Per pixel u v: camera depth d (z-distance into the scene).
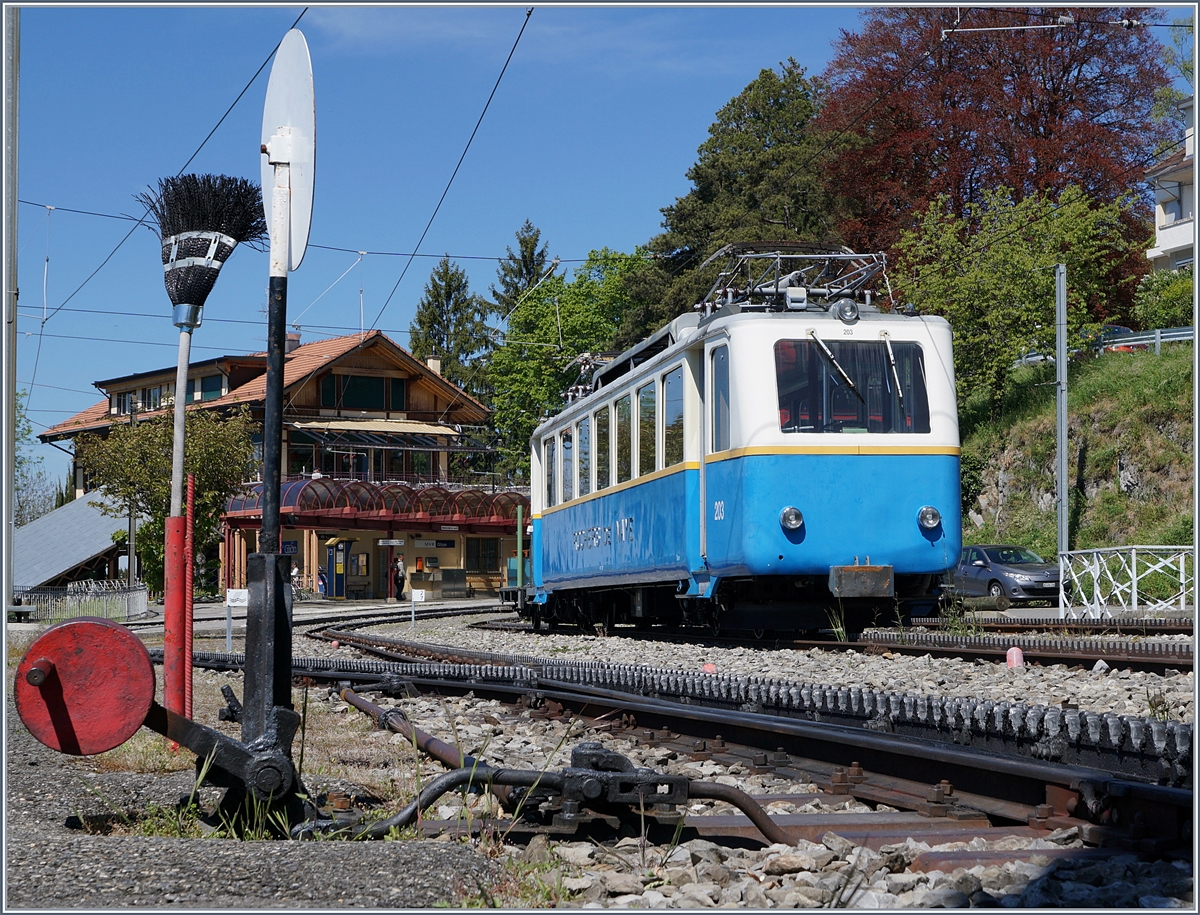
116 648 4.86
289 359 60.12
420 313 93.88
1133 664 11.23
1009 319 32.31
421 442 56.94
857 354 14.55
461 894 4.06
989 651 12.77
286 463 54.88
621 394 17.98
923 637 14.21
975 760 5.48
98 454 44.00
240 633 24.47
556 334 69.31
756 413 14.16
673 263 64.81
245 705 5.37
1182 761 5.34
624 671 10.38
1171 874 4.15
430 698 11.41
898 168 42.44
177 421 7.92
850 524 14.24
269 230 5.74
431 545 53.31
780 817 5.30
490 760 7.43
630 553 17.41
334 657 17.50
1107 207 33.75
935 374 14.73
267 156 5.82
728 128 67.00
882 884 4.13
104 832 5.23
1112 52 39.88
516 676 11.48
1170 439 27.52
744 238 57.12
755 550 14.02
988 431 33.09
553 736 8.61
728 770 6.93
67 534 57.31
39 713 4.77
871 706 7.42
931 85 40.88
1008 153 40.41
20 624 26.30
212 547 50.53
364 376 58.22
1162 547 20.31
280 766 5.13
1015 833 4.96
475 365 88.62
